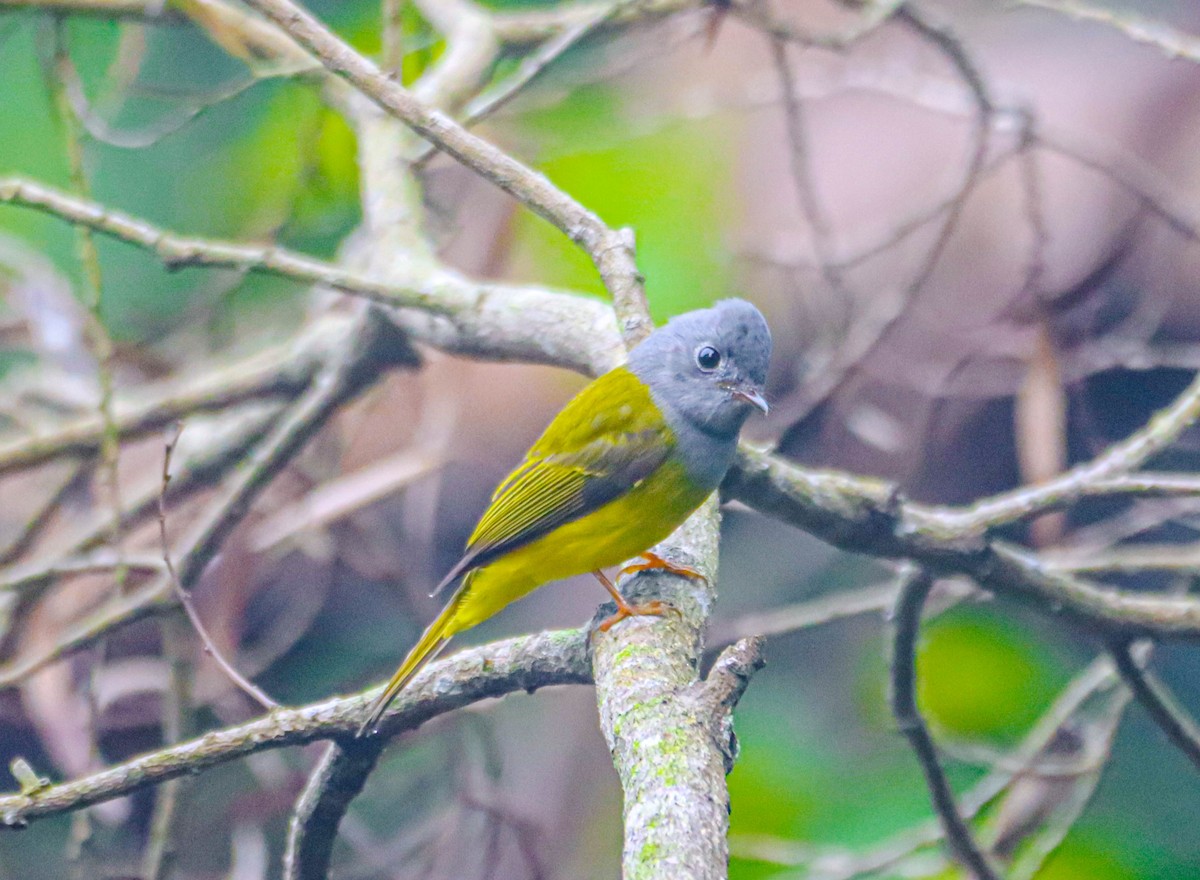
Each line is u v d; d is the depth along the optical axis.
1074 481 7.86
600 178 13.16
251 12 11.23
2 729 13.12
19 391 13.12
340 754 6.72
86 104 10.41
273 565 12.93
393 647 13.75
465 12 11.23
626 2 9.71
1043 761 10.70
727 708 4.98
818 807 12.38
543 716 14.21
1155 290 12.38
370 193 9.98
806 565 14.99
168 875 9.48
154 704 12.52
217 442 11.65
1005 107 10.35
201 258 8.10
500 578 7.27
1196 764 8.49
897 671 8.62
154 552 12.21
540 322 8.23
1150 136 14.08
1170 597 8.51
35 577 10.01
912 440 12.49
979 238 13.34
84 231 9.09
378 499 11.87
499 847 11.25
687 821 4.40
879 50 15.10
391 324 9.59
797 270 12.68
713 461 7.21
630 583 6.52
